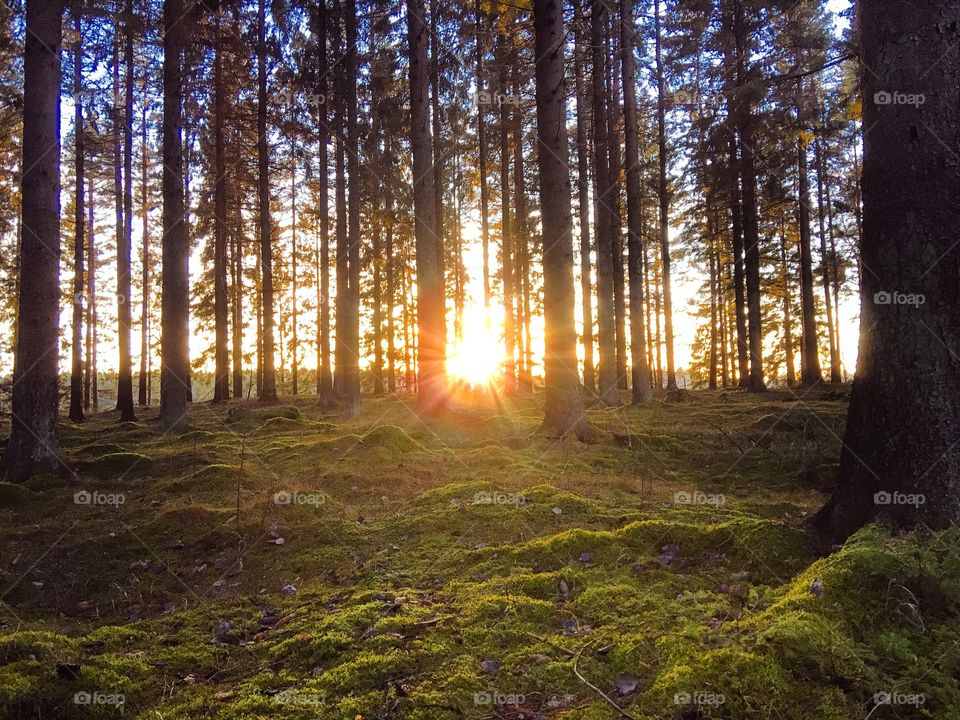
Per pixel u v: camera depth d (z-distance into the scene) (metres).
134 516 6.58
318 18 17.38
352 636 3.49
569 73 16.27
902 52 4.11
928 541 3.57
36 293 8.66
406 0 14.52
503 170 21.73
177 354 13.48
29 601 4.64
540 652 3.22
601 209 16.47
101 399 37.41
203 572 5.05
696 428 12.21
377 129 18.27
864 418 4.19
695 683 2.73
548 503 6.22
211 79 18.14
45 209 8.73
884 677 2.75
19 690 2.83
